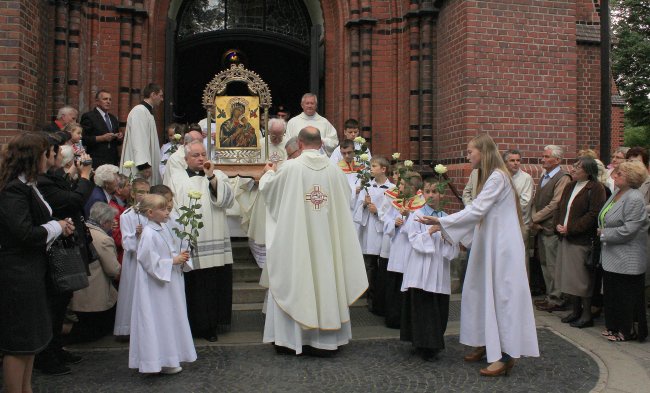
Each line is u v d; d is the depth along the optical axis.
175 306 5.05
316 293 5.55
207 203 5.94
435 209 5.55
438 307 5.33
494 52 8.67
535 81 8.79
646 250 6.04
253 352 5.64
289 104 15.48
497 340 4.94
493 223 5.08
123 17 9.18
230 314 6.16
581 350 5.72
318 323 5.44
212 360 5.39
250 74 7.67
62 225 4.14
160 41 9.80
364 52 9.94
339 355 5.57
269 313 5.70
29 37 7.72
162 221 4.99
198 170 6.03
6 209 3.83
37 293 3.94
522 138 8.74
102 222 5.78
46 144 4.07
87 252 5.10
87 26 9.03
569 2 8.91
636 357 5.53
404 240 6.21
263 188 5.71
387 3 10.05
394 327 6.47
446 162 9.29
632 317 5.96
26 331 3.88
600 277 6.86
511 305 4.96
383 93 10.05
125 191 6.39
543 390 4.68
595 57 10.16
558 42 8.87
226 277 6.14
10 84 7.35
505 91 8.70
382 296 6.88
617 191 6.21
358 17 9.99
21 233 3.81
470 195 7.76
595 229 6.36
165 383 4.80
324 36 10.54
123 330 5.80
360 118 10.00
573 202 6.50
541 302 7.42
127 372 5.06
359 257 5.82
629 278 5.96
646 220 5.90
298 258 5.46
